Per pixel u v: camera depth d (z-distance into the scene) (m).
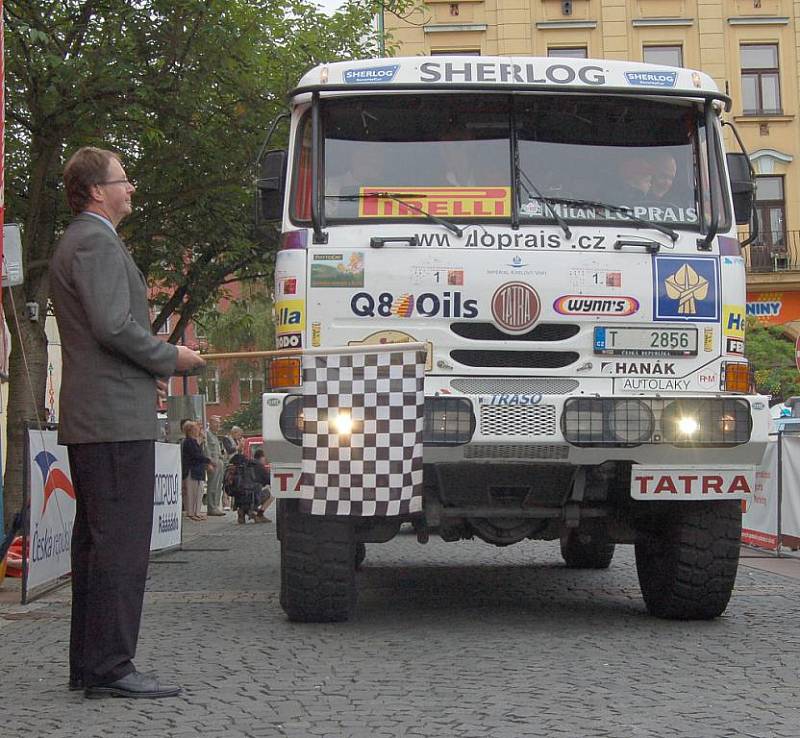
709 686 6.14
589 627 8.15
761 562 13.01
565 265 7.90
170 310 23.39
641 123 8.30
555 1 40.47
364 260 7.88
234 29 16.78
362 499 7.18
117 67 15.81
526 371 7.79
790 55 41.03
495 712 5.54
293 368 7.71
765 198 41.09
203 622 8.49
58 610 9.48
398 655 7.06
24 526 9.85
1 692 6.12
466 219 8.00
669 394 7.85
